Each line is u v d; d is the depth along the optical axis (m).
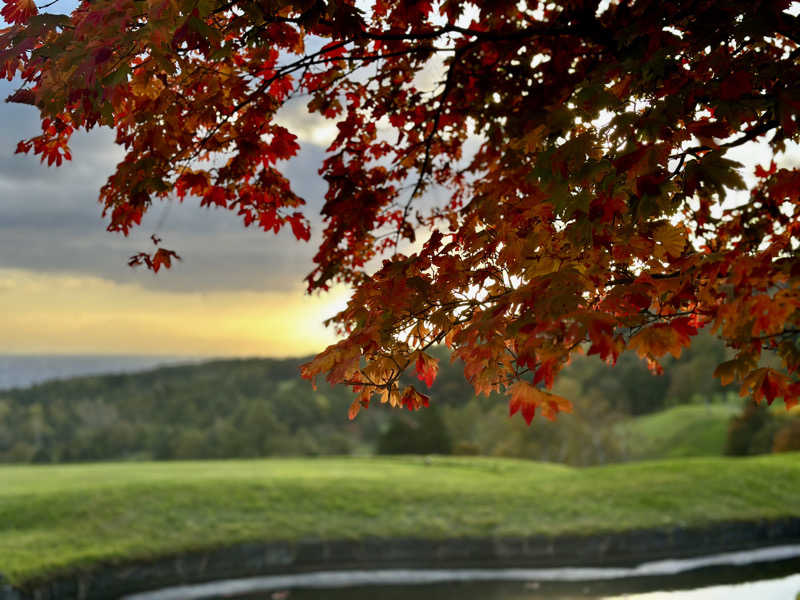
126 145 3.92
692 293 2.76
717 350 73.75
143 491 16.95
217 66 4.11
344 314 3.26
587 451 56.59
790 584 12.40
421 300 2.91
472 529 15.13
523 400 2.22
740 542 15.39
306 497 17.06
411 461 28.58
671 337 2.38
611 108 2.69
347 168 5.05
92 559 12.73
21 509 15.64
